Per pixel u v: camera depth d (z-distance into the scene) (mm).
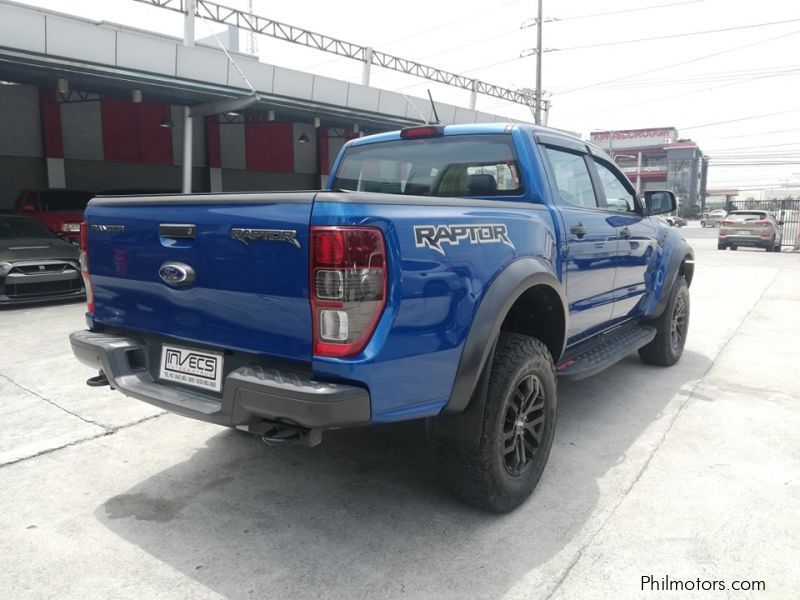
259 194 2240
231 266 2332
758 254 19922
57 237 9492
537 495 3039
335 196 2078
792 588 2301
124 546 2588
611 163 4504
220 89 13117
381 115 17734
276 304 2227
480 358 2502
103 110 19281
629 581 2346
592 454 3545
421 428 3959
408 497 3020
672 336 5445
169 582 2340
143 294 2729
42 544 2600
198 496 3035
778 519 2797
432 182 3742
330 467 3365
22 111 17781
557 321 3217
